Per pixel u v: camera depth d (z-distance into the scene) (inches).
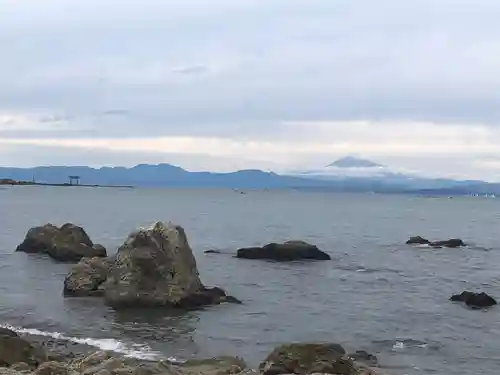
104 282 1630.2
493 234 4522.6
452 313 1547.7
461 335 1311.5
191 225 4699.8
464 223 5836.6
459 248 3356.3
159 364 823.1
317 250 2664.9
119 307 1489.9
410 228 4985.2
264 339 1246.9
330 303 1660.9
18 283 1862.7
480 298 1668.3
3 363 874.8
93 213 5693.9
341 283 2027.6
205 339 1230.9
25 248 2600.9
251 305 1592.0
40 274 2043.6
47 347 1119.0
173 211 6486.2
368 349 1185.4
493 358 1136.8
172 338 1229.7
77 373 764.0
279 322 1405.0
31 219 4753.9
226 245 3265.3
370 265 2529.5
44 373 757.9
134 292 1501.0
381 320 1451.8
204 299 1560.0
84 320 1365.7
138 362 995.9
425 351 1177.4
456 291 1915.6
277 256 2600.9
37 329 1278.3
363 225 5162.4
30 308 1482.5
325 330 1336.1
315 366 868.0
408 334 1311.5
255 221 5315.0
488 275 2309.3
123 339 1208.8
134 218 5108.3
